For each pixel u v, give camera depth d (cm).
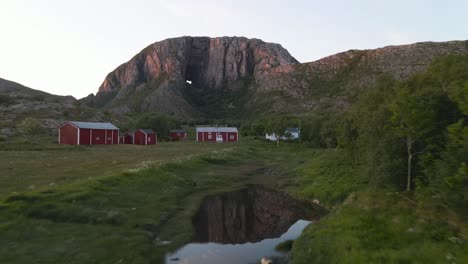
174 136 12500
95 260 1309
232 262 1410
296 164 4878
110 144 7662
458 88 1264
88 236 1533
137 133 8831
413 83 2041
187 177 3384
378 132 2064
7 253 1273
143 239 1588
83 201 1941
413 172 1883
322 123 7794
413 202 1641
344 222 1605
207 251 1546
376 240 1298
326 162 3884
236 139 10969
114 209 1952
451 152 1249
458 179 1145
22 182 2544
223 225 1986
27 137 7869
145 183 2659
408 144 1809
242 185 3344
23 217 1614
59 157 4500
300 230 1895
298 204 2550
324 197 2561
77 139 6825
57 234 1515
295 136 10975
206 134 10812
